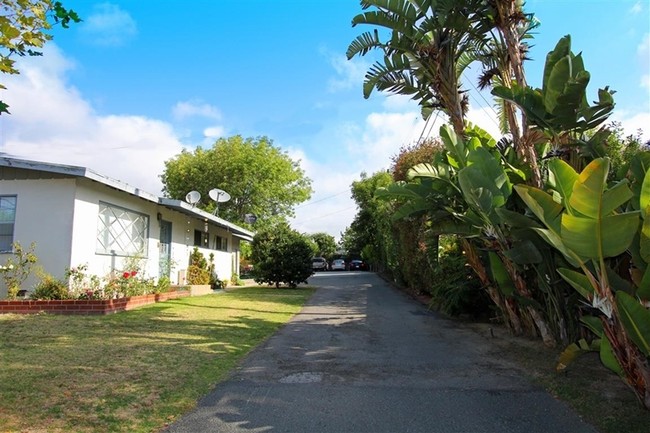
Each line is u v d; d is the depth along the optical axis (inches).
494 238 284.8
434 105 376.8
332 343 318.0
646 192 175.9
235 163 1317.7
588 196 160.9
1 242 456.8
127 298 449.4
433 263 450.3
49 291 419.8
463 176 274.7
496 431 164.9
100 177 454.6
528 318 327.0
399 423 171.6
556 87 254.5
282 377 230.7
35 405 179.0
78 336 310.3
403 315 462.6
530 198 191.9
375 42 383.2
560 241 187.6
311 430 165.0
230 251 1020.5
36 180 458.3
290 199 1414.9
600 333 193.6
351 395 203.0
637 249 182.9
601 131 265.7
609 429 165.2
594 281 175.9
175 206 589.0
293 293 720.3
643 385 177.3
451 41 350.0
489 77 378.3
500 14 317.4
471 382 223.3
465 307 421.4
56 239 448.5
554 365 248.5
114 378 217.5
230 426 167.6
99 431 158.4
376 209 1277.1
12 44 162.9
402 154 718.5
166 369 236.5
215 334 339.0
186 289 619.5
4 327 334.6
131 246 560.1
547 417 177.8
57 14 166.4
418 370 245.8
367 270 1876.2
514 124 329.1
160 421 169.9
